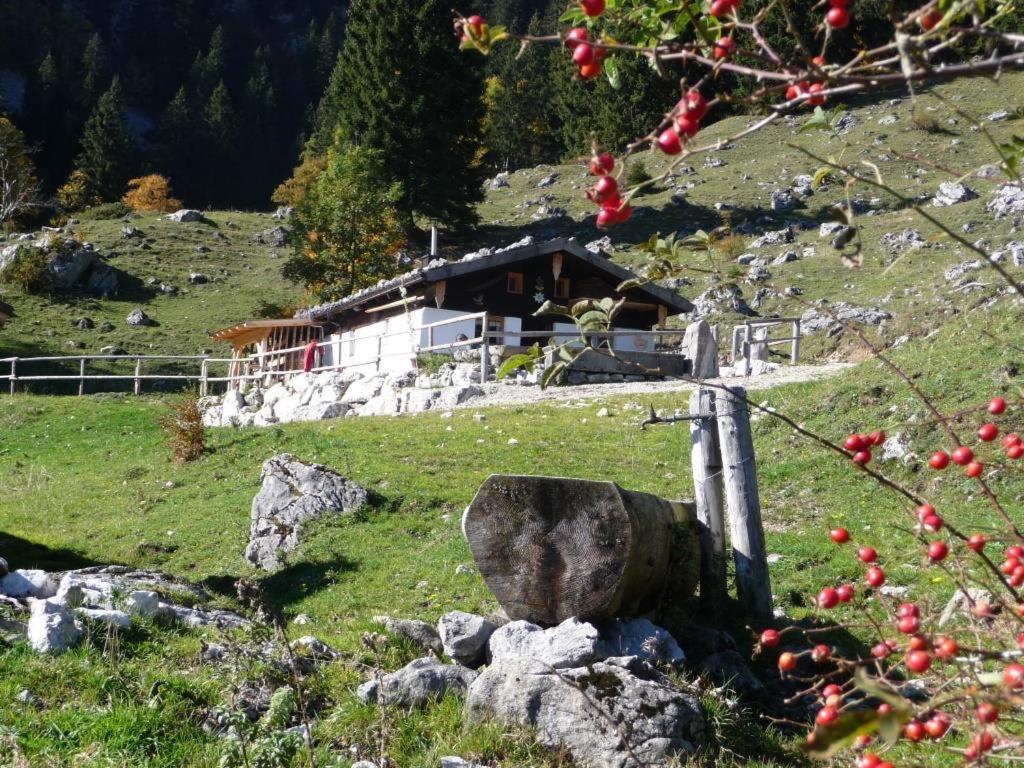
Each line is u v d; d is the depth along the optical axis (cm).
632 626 740
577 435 1888
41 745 552
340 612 1115
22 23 15662
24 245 5766
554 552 740
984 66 178
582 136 9638
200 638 719
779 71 202
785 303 4634
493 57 12006
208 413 3048
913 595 947
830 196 6894
